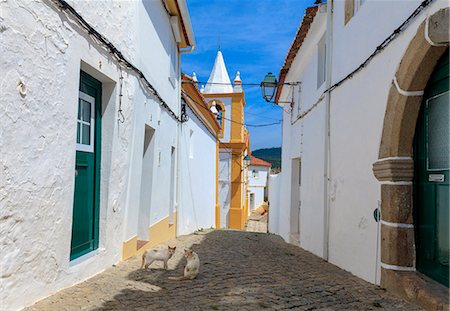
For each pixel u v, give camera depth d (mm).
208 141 16531
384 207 4352
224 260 6441
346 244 5785
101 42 4441
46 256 3398
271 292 4211
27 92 3055
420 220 4109
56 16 3459
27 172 3076
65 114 3666
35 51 3150
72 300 3438
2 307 2795
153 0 6906
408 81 3926
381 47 4559
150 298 3770
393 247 4188
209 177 17000
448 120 3588
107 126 4926
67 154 3734
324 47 8117
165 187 8508
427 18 3545
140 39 6062
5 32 2773
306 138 9141
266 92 10602
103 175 4883
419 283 3754
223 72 23891
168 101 8641
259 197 37406
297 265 6215
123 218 5461
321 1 7191
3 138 2773
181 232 10852
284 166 13000
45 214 3359
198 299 3828
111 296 3719
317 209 7727
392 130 4195
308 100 9086
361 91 5293
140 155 6203
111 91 4930
